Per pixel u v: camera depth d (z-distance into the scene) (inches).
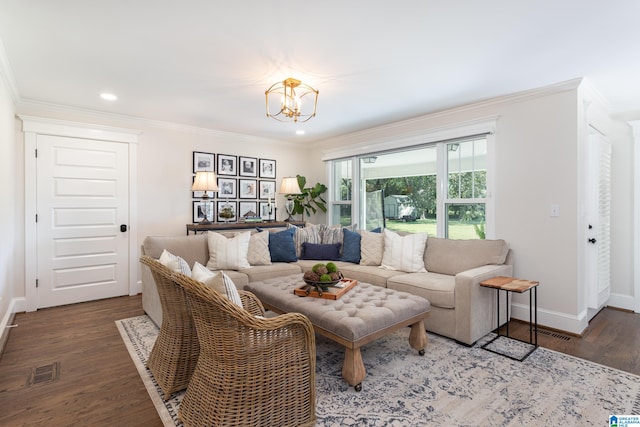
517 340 107.3
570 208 114.0
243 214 199.6
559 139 116.5
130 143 161.0
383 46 89.0
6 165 114.1
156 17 75.1
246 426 58.6
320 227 171.3
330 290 97.9
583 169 118.7
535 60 97.6
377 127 178.1
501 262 120.1
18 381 81.9
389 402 73.0
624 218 143.6
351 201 200.7
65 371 86.9
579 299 114.1
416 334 94.8
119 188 158.7
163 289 76.0
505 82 114.7
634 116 141.1
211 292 53.6
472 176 142.7
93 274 152.8
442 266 129.4
